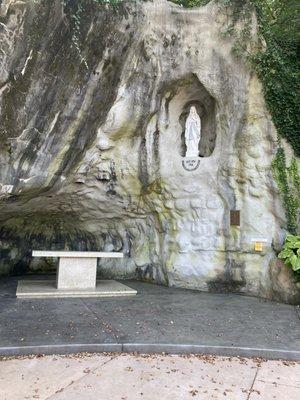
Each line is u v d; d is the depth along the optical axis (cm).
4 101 498
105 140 649
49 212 789
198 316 499
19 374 312
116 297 627
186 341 389
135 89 630
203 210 694
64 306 544
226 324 462
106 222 830
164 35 626
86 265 681
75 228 875
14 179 566
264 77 617
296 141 611
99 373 320
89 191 722
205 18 632
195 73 645
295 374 333
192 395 285
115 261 865
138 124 657
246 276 655
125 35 570
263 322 475
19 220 802
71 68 534
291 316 510
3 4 449
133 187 730
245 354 372
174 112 710
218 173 675
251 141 636
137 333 414
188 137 705
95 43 541
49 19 487
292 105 616
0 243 820
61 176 635
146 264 807
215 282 683
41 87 518
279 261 615
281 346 383
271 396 288
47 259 927
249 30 618
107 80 582
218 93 647
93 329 425
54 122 556
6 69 477
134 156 691
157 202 739
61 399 271
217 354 374
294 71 630
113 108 618
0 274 832
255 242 641
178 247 724
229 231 670
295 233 608
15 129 521
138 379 311
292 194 610
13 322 445
